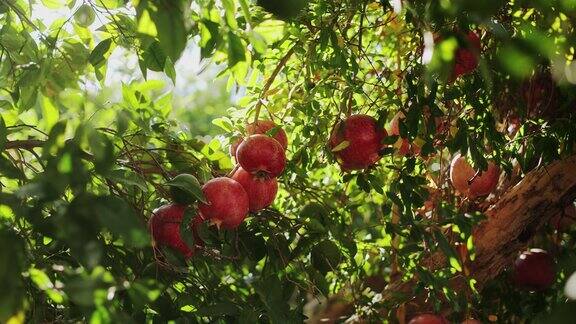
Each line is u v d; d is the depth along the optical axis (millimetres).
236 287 1937
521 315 2385
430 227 1935
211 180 1771
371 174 2027
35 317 1592
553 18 1711
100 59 1831
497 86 2008
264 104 1946
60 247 1671
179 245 1755
